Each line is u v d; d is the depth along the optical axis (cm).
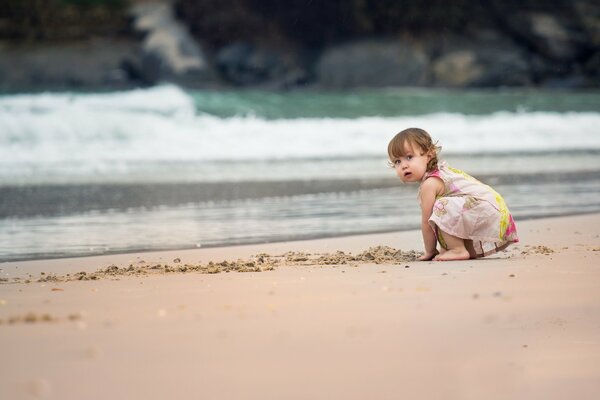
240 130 1997
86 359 311
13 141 1777
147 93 2334
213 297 430
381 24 5319
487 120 2303
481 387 287
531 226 828
